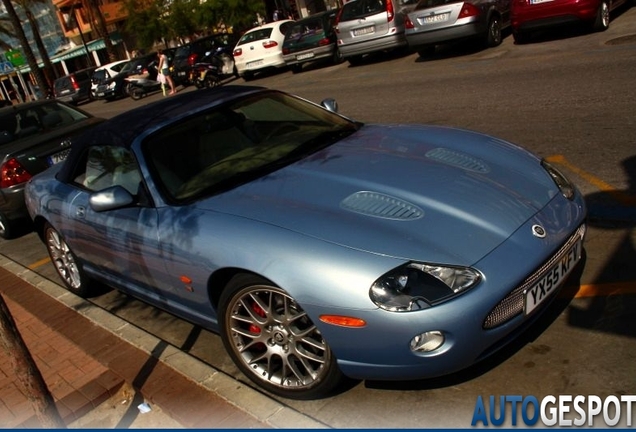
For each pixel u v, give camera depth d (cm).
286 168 386
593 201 493
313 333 315
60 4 5084
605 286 373
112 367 398
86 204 454
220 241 334
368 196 334
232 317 345
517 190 340
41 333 481
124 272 439
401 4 1587
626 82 807
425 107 955
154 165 402
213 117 436
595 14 1177
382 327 283
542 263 304
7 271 651
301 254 304
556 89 861
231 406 335
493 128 752
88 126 780
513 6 1270
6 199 725
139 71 2652
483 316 284
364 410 320
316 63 2012
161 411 353
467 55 1356
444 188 335
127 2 3562
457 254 291
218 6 3003
